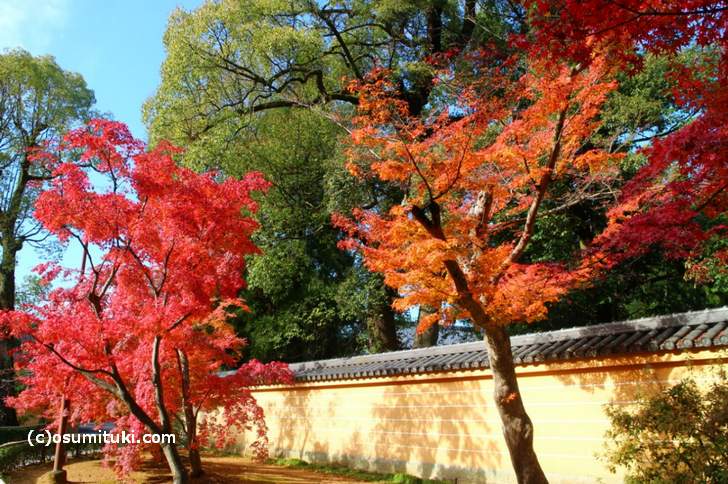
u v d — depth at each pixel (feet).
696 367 26.18
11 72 67.72
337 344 71.36
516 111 31.86
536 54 19.60
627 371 29.04
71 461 49.42
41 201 26.61
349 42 63.72
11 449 44.52
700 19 16.97
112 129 27.43
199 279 29.43
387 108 25.44
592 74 24.77
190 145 57.31
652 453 20.61
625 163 40.47
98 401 36.60
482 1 58.34
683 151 20.43
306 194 61.82
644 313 53.16
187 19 59.72
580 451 30.30
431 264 23.94
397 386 41.75
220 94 60.85
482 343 37.83
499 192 26.76
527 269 27.48
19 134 70.64
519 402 26.73
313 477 40.86
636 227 24.44
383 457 41.70
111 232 27.86
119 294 32.73
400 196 55.62
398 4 56.85
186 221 28.17
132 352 34.73
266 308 69.15
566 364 31.07
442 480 37.01
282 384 51.24
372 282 58.03
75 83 74.18
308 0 60.64
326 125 59.98
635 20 17.06
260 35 57.31
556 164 28.50
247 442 55.77
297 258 61.82
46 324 27.96
